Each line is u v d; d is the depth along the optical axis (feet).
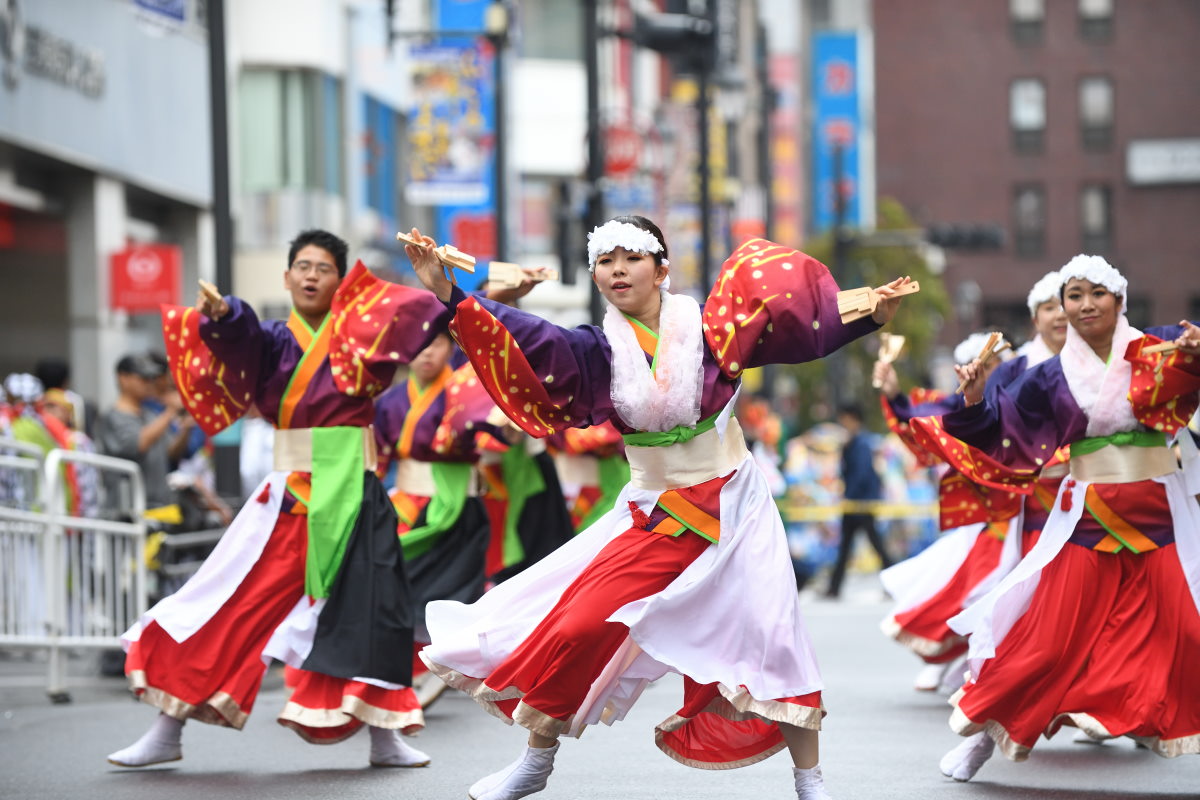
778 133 270.05
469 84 101.14
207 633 36.45
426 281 29.25
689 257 142.10
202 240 118.83
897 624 49.88
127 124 103.86
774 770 37.40
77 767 38.09
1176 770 37.52
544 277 34.83
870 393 168.96
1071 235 266.36
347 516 36.22
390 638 36.22
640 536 29.25
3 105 87.40
